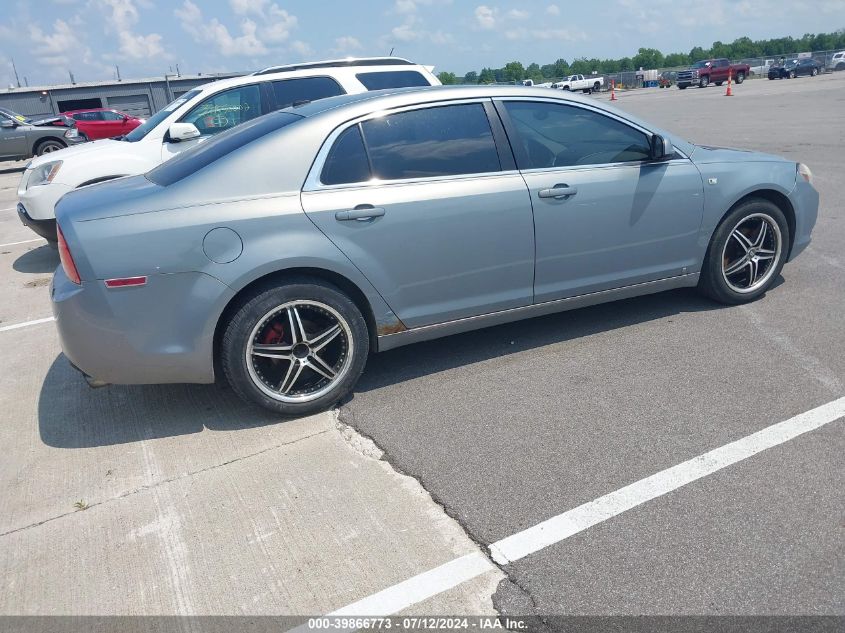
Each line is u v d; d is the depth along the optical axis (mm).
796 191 4926
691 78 45062
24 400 4246
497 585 2488
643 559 2559
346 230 3668
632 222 4395
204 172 3588
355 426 3682
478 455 3320
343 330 3762
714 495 2887
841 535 2607
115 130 25312
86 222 3381
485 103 4102
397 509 2957
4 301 6402
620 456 3221
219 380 4305
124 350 3463
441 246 3896
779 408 3541
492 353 4477
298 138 3693
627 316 4934
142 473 3361
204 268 3443
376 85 7832
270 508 3018
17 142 19250
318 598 2486
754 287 4988
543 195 4086
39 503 3174
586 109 4352
